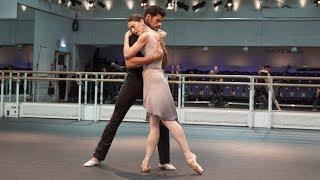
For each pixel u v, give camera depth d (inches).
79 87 398.3
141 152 217.5
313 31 617.9
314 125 355.3
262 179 160.9
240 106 534.0
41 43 591.5
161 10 175.3
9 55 593.9
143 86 172.7
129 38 174.9
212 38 648.4
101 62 684.7
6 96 437.7
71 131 304.7
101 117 389.7
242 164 190.9
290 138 295.0
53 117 405.7
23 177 155.6
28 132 294.5
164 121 169.5
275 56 655.1
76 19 667.4
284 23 626.2
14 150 215.9
